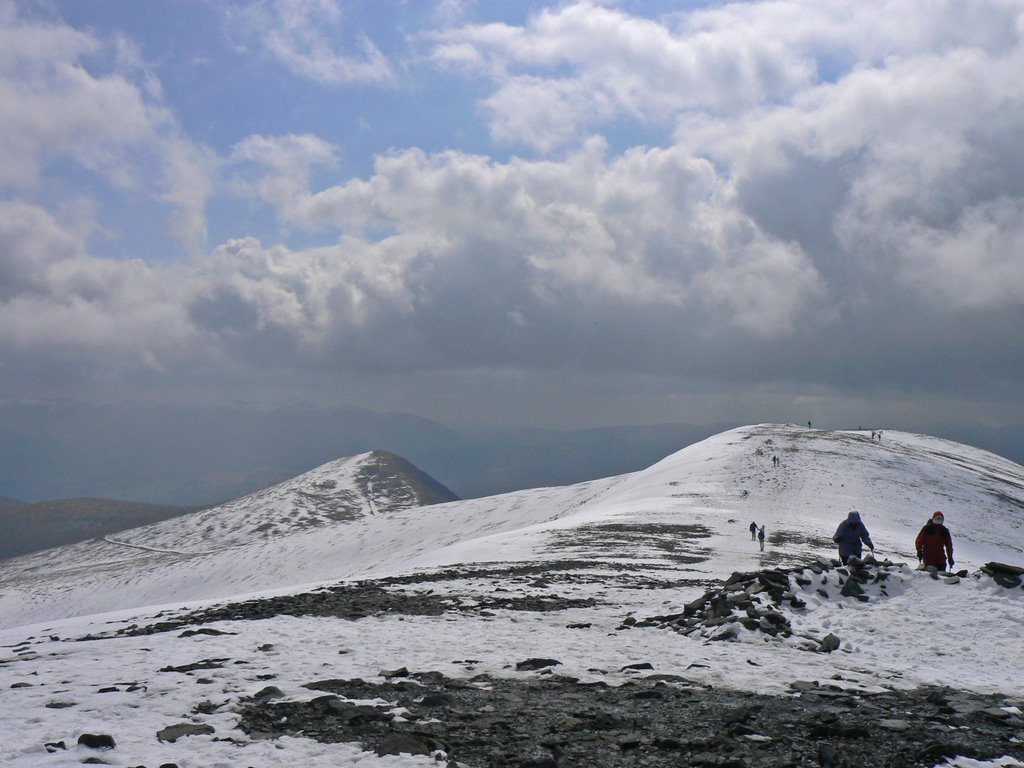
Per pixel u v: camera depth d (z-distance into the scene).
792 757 8.32
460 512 130.50
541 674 12.66
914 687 12.31
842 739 9.05
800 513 70.69
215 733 9.23
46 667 13.60
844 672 13.20
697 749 8.67
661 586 27.80
